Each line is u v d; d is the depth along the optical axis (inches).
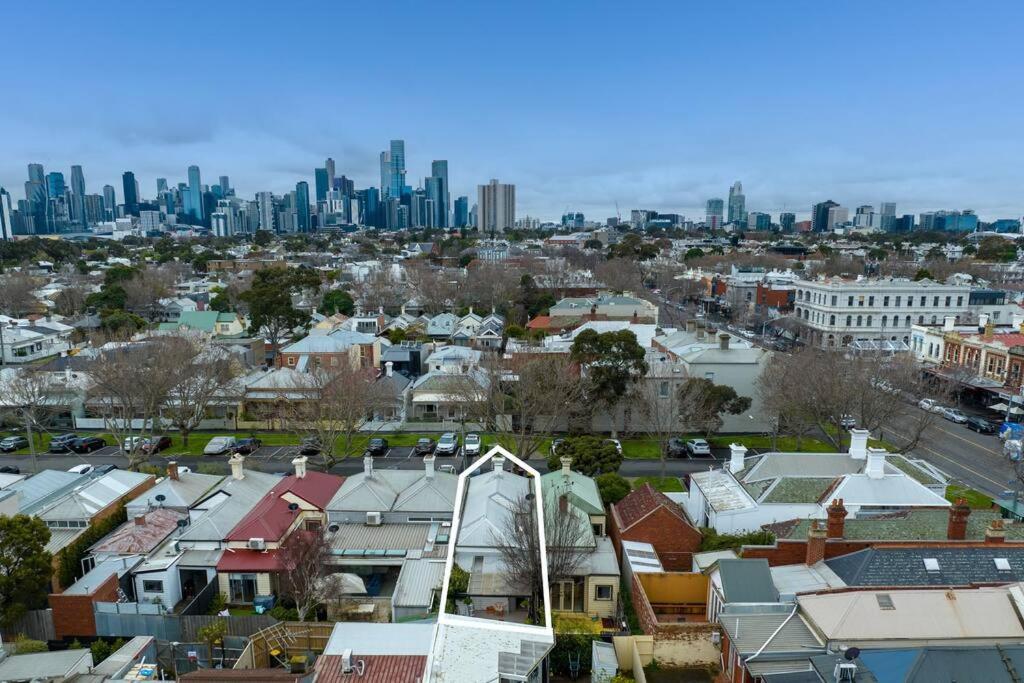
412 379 3139.8
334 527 1477.6
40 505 1567.4
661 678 1031.6
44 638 1190.9
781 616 962.7
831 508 1200.2
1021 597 930.1
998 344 3021.7
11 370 2709.2
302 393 2541.8
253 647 1106.7
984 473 2122.3
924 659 799.7
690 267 7726.4
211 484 1717.5
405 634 1072.8
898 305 4119.1
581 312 4057.6
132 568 1336.1
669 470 2155.5
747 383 2568.9
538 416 2450.8
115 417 2410.2
